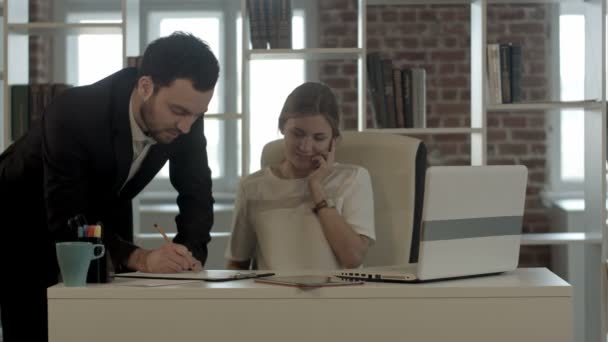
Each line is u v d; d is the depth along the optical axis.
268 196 2.86
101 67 5.36
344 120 5.40
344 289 1.94
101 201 2.54
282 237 2.82
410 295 1.94
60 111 2.40
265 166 3.00
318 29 5.45
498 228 2.16
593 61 4.34
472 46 4.53
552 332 1.95
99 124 2.39
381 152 2.92
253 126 5.49
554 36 5.38
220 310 1.93
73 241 2.15
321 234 2.80
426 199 1.98
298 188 2.84
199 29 5.49
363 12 4.32
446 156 5.35
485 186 2.10
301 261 2.80
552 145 5.43
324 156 2.85
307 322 1.94
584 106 4.28
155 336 1.93
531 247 5.45
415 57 5.33
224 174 5.58
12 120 4.38
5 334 2.72
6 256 2.67
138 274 2.22
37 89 4.38
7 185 2.65
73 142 2.38
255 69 5.46
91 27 4.35
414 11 5.32
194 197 2.67
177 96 2.24
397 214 2.86
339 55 4.43
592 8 4.34
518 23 5.38
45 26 4.34
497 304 1.95
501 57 4.35
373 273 2.10
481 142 4.31
